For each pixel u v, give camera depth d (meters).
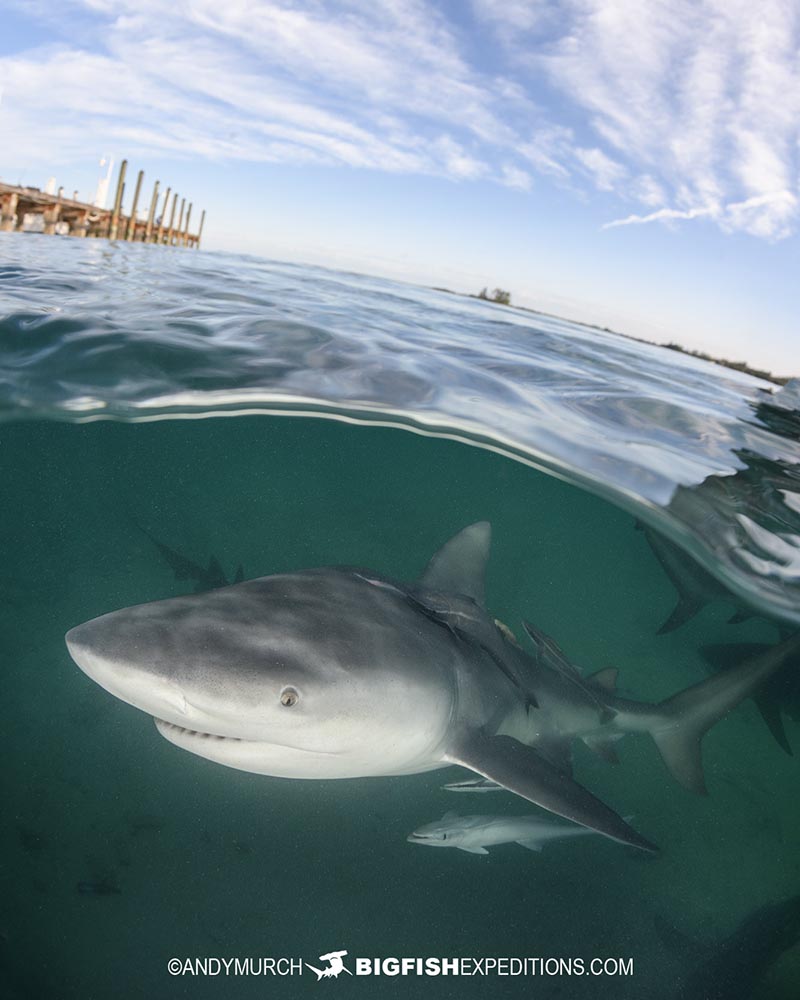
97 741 2.19
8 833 1.78
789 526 2.25
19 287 3.10
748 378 7.17
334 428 3.00
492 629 1.72
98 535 4.38
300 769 1.13
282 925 1.66
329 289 5.39
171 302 3.29
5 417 2.61
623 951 1.80
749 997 1.64
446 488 5.13
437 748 1.34
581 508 3.70
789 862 2.41
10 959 1.44
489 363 3.21
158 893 1.69
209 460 4.57
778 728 2.71
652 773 2.73
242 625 1.08
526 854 2.09
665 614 5.35
